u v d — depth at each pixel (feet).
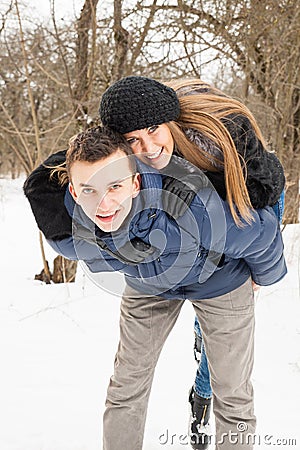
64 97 16.12
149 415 7.93
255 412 7.91
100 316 11.55
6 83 17.24
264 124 16.22
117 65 14.87
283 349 9.77
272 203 5.69
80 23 14.47
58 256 15.29
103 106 5.22
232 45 15.44
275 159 5.97
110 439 6.23
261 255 5.77
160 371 9.14
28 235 23.52
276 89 16.12
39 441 7.32
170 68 15.35
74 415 7.92
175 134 5.28
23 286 14.34
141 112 5.05
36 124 14.99
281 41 15.56
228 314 5.93
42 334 10.68
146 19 14.67
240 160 5.31
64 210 5.64
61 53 14.44
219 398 6.20
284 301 11.65
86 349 10.02
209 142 5.25
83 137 4.93
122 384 6.23
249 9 15.19
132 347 6.17
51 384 8.75
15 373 9.07
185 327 10.86
